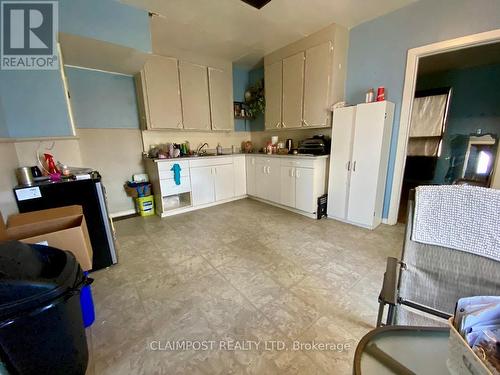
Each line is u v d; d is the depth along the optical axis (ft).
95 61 9.01
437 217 2.88
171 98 11.43
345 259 6.87
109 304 5.18
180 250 7.73
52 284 2.72
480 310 1.65
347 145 9.14
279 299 5.23
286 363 3.73
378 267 6.42
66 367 3.04
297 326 4.46
